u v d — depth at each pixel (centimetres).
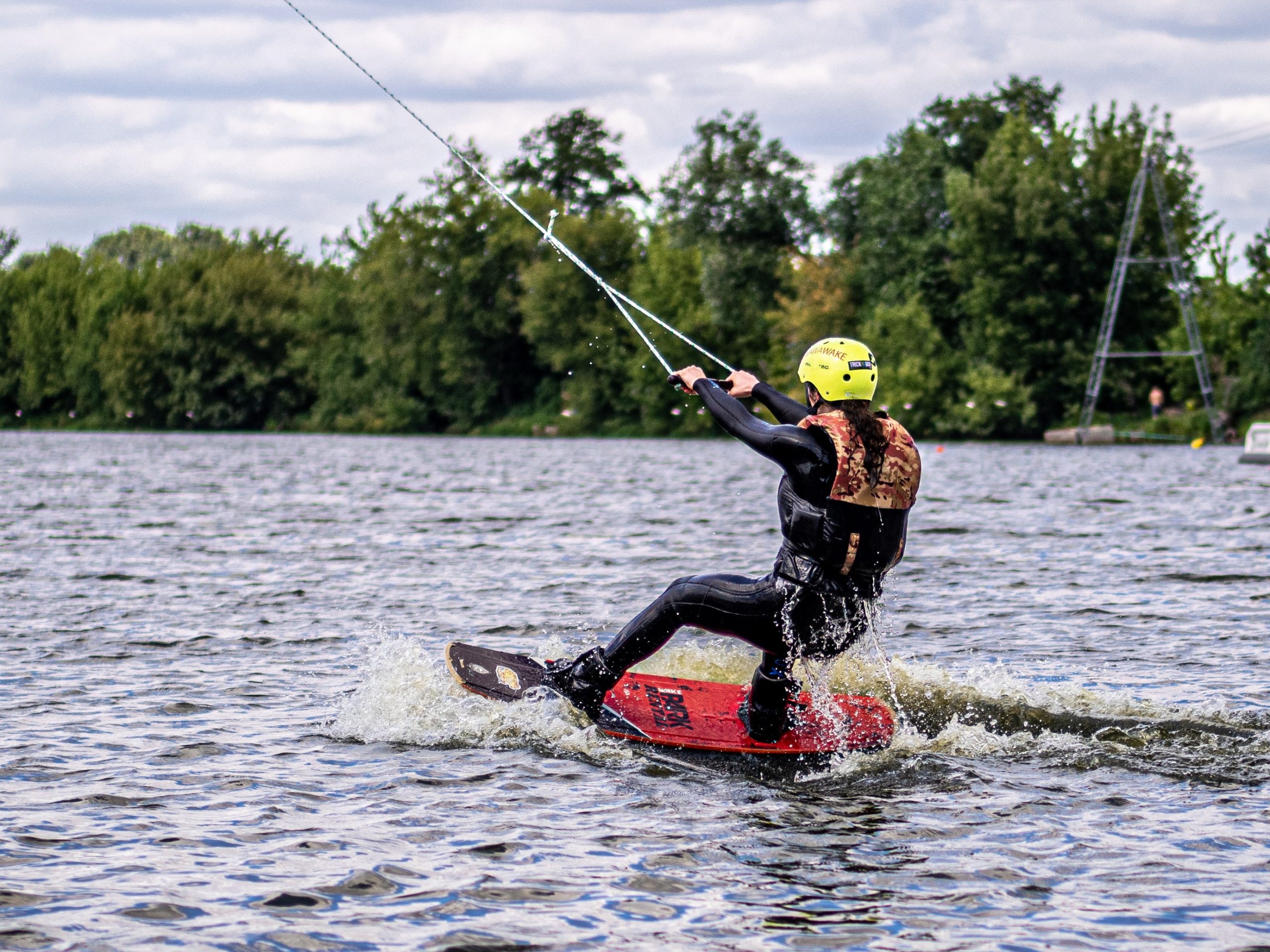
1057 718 1123
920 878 765
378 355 13138
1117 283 9675
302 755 1034
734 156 13250
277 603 1850
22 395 15750
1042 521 3139
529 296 12344
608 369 12131
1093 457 7194
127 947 660
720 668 1399
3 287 16075
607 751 1055
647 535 2823
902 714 1147
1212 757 1030
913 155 11462
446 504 3834
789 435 1025
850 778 988
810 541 1026
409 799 921
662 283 11944
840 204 12950
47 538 2781
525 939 675
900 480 1027
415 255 12838
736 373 1119
